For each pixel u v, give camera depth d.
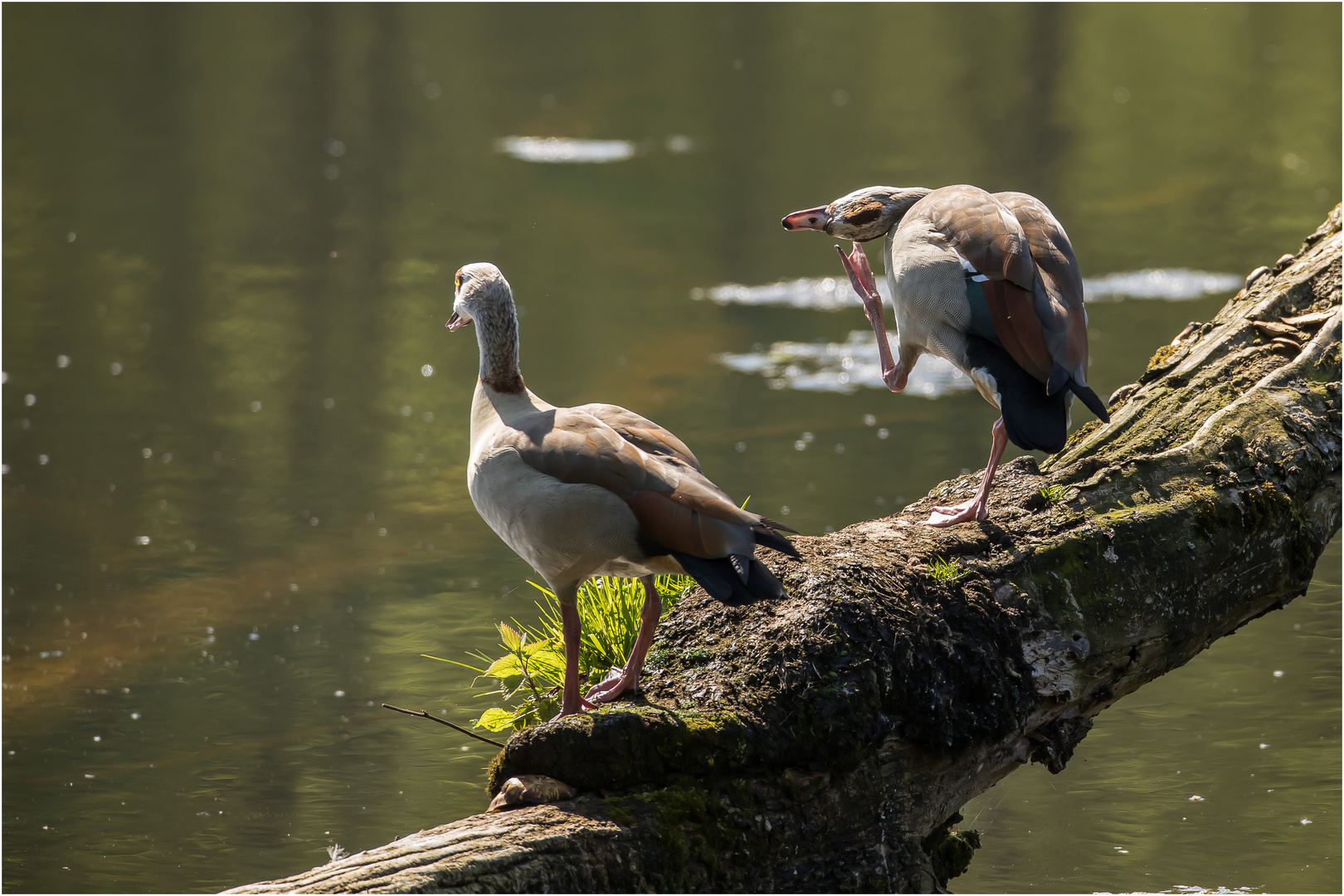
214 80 38.06
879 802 6.79
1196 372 9.00
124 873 8.17
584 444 6.39
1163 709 10.14
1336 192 27.23
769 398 18.05
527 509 6.35
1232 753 9.41
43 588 12.74
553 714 7.89
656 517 6.20
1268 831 8.41
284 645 11.48
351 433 17.25
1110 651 7.52
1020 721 7.19
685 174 30.08
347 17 45.66
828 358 19.62
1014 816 8.69
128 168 30.61
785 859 6.45
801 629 6.76
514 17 45.97
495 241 25.81
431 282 23.70
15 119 34.03
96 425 17.41
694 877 6.09
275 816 8.80
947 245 7.80
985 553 7.60
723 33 43.75
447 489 15.39
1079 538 7.66
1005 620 7.29
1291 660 10.85
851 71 38.97
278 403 18.30
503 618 11.90
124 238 25.92
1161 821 8.57
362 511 14.72
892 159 30.22
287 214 27.56
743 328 21.03
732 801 6.32
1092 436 8.70
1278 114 33.22
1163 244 24.14
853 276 9.01
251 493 15.23
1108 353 18.72
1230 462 8.24
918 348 8.33
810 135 32.69
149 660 11.23
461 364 20.00
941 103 35.31
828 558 7.22
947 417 17.22
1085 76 37.41
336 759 9.55
